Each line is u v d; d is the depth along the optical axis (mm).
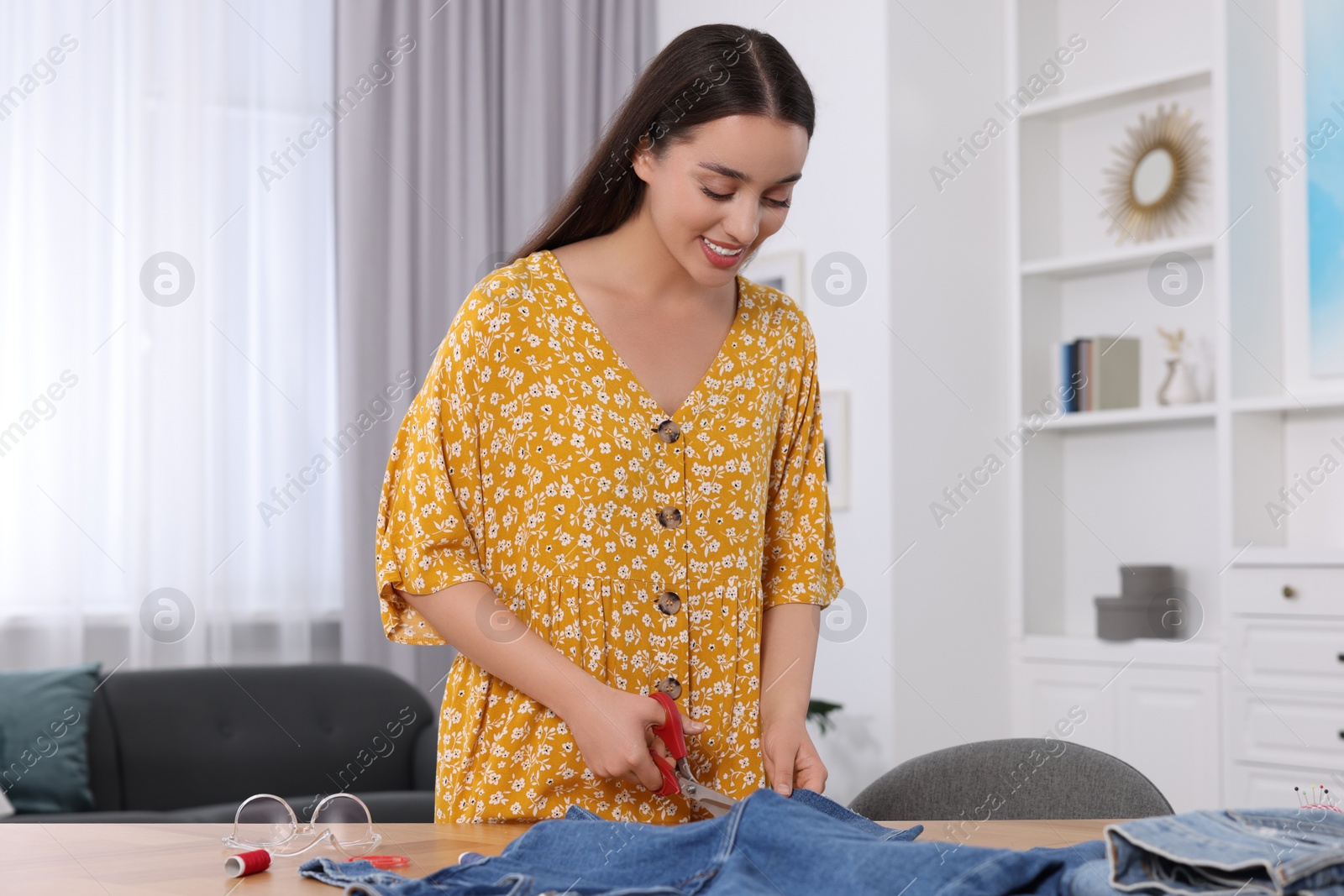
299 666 3637
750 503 1181
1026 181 3900
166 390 3840
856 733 3666
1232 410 3322
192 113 3902
